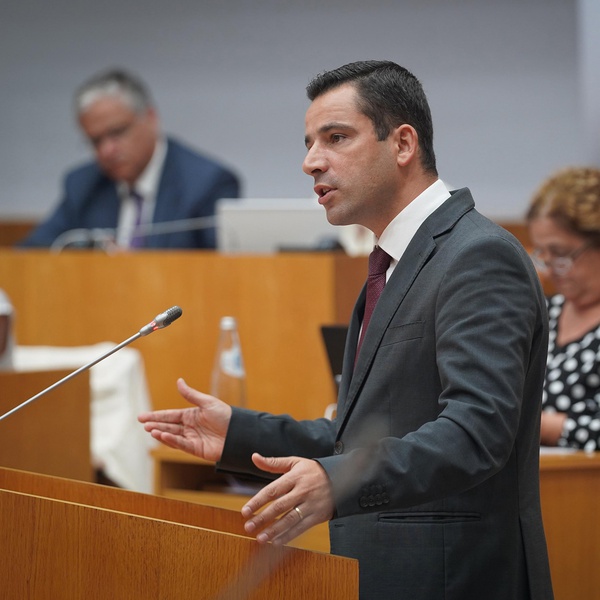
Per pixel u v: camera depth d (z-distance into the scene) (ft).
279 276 43.50
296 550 16.51
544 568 20.13
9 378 36.32
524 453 19.97
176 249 53.52
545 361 20.07
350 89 20.34
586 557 29.66
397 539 19.53
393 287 19.95
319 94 20.79
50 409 37.91
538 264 33.22
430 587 19.29
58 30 85.20
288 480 16.62
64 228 56.90
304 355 43.04
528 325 18.53
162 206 54.60
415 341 19.35
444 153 78.95
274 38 82.12
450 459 16.99
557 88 77.15
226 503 32.78
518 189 77.97
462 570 19.29
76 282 46.85
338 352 31.19
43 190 86.12
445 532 19.39
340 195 20.33
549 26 77.05
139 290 45.93
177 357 45.16
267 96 82.53
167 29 83.76
